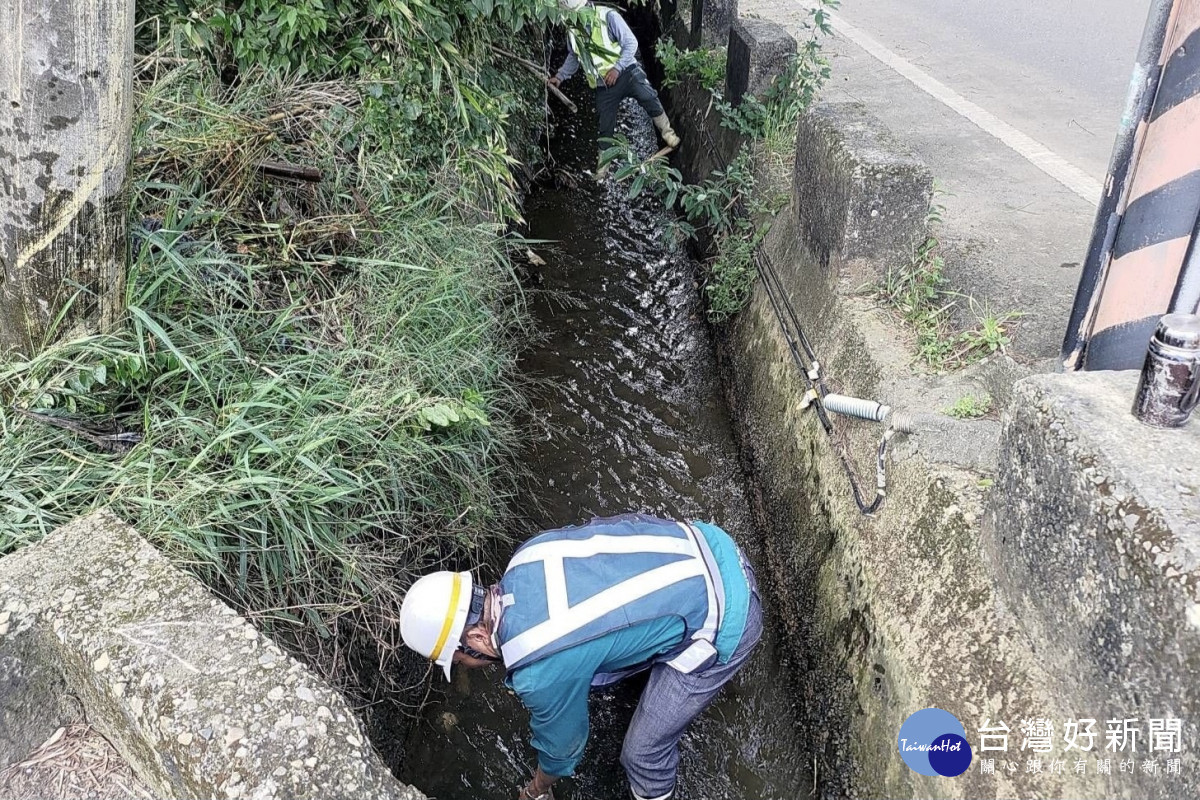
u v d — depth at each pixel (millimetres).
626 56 5820
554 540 2283
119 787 1890
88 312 2303
